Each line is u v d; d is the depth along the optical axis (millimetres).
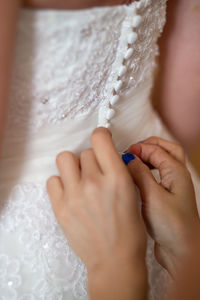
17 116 382
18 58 346
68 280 449
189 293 219
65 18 335
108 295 367
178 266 418
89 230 378
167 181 442
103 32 364
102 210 372
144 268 380
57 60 355
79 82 382
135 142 497
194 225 421
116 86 421
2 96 334
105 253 372
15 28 322
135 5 372
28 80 360
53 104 387
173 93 539
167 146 478
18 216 440
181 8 477
